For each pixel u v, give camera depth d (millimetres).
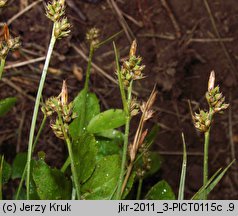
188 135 434
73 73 429
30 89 423
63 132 223
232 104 443
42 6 436
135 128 417
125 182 249
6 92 420
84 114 319
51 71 427
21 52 430
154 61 442
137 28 447
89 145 280
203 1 458
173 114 436
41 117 414
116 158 279
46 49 432
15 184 391
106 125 315
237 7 459
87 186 277
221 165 430
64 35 224
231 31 456
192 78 445
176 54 445
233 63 448
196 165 426
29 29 433
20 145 408
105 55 437
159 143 429
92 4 442
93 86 429
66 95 219
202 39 452
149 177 415
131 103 229
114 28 442
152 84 438
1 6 237
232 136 436
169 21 453
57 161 409
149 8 453
